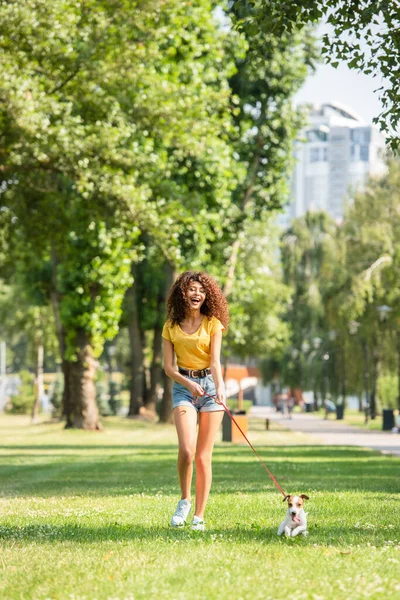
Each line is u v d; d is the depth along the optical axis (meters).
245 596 7.01
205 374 11.34
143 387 74.19
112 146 30.55
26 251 40.69
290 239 97.44
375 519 12.53
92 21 30.02
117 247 45.97
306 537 10.31
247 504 14.61
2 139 30.00
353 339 77.69
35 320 84.38
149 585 7.47
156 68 39.84
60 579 7.91
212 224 46.72
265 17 16.25
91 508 14.39
